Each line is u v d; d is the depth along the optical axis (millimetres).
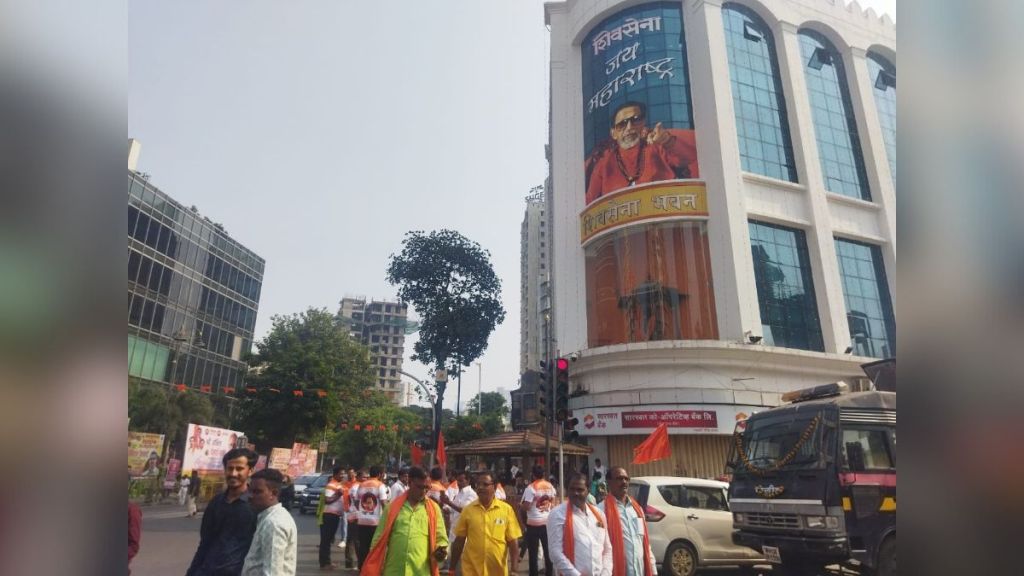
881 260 27188
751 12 28547
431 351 31328
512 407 42688
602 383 23625
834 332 24156
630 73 27359
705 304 23734
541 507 9828
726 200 24109
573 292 26922
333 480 11227
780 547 8711
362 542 9422
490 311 31703
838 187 27359
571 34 30578
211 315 41094
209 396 40281
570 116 29469
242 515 4500
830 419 8852
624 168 26234
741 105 26375
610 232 25750
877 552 8203
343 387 35500
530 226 81938
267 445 32875
